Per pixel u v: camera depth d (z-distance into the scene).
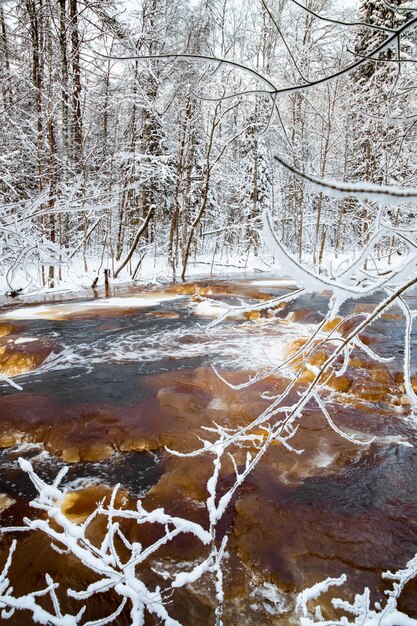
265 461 4.08
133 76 14.81
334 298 1.36
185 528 1.87
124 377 6.38
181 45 16.42
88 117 16.70
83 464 4.12
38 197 3.49
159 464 4.11
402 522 3.25
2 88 10.98
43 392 5.77
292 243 25.05
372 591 2.63
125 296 13.76
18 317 10.27
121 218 19.70
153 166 16.64
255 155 20.39
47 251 4.00
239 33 17.08
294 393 5.57
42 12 12.06
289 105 18.91
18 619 2.44
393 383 5.62
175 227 22.48
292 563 2.87
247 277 18.61
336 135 19.02
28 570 2.80
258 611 2.53
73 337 8.59
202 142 22.48
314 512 3.38
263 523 3.26
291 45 15.80
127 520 3.29
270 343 8.08
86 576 2.75
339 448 4.29
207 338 8.56
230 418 5.00
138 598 1.77
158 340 8.44
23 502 3.55
